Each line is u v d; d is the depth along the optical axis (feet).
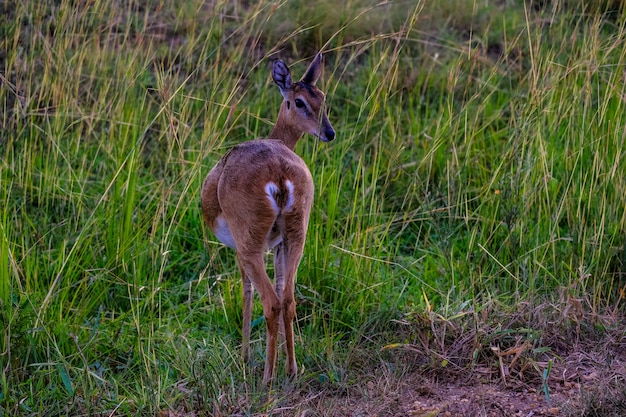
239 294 32.40
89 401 25.68
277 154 26.50
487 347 28.81
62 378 26.02
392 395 26.40
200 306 32.63
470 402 26.13
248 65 46.88
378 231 35.55
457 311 30.22
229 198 26.35
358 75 47.26
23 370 27.14
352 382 27.35
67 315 29.84
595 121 38.24
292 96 31.94
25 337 27.94
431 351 28.35
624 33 39.40
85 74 43.37
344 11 50.01
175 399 26.04
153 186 37.60
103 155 40.11
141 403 25.55
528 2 53.06
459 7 52.49
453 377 27.76
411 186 38.63
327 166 37.24
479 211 36.99
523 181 36.35
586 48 40.11
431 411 25.16
